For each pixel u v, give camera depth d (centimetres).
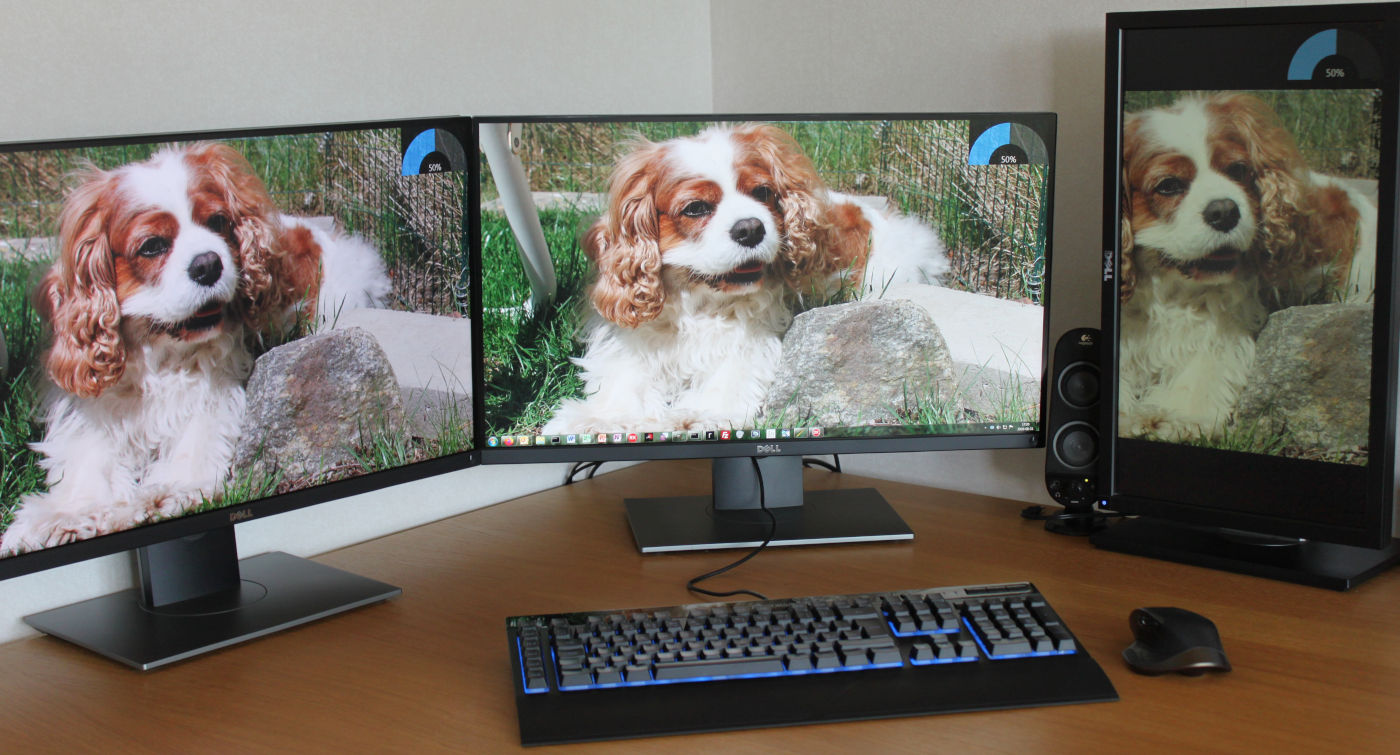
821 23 162
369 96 134
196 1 118
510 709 93
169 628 108
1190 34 119
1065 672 95
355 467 118
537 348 128
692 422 131
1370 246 112
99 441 100
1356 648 101
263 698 96
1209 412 124
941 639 97
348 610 114
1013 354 133
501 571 125
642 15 165
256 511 110
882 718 89
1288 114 115
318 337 113
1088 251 141
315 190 111
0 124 106
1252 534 127
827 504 144
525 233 125
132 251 99
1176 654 95
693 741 87
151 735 90
